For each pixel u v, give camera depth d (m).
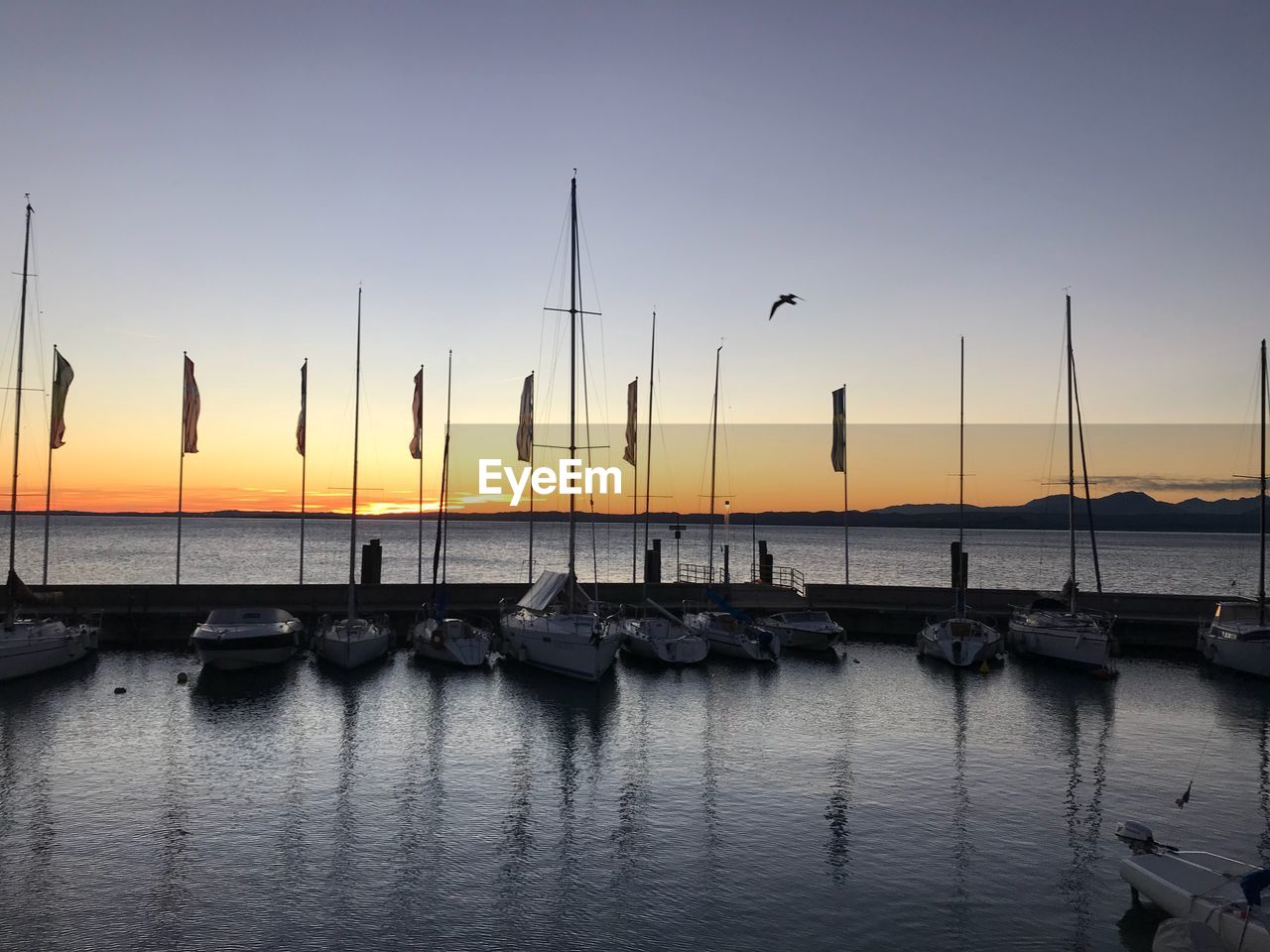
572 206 41.03
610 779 23.00
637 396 48.66
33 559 108.31
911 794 22.00
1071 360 46.16
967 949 14.51
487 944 14.55
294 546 153.75
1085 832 19.56
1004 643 41.62
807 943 14.66
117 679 34.22
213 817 19.95
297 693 32.44
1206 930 13.67
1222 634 38.94
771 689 34.12
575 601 39.81
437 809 20.69
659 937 14.84
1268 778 23.53
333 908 15.71
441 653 37.72
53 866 17.28
